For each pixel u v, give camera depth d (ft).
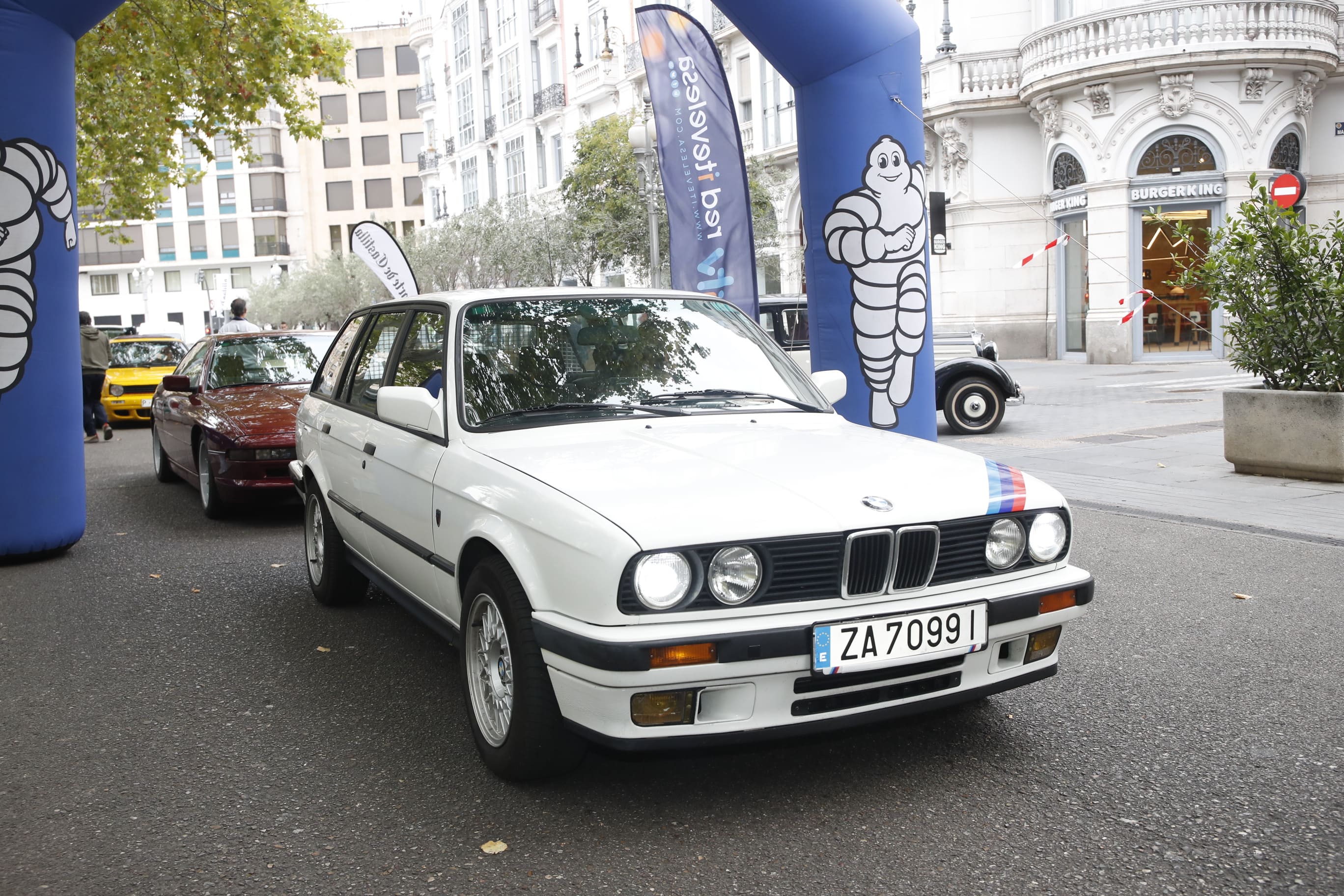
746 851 9.64
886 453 11.97
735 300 30.50
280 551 24.36
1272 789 10.70
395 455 14.24
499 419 12.85
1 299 22.48
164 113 56.95
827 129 26.20
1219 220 73.82
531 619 10.39
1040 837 9.76
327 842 10.01
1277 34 70.90
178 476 36.70
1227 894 8.71
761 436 12.46
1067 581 11.19
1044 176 82.43
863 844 9.71
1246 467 29.45
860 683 10.03
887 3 25.98
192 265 238.89
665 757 10.27
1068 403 51.42
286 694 14.43
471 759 11.98
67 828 10.44
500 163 155.74
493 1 152.66
